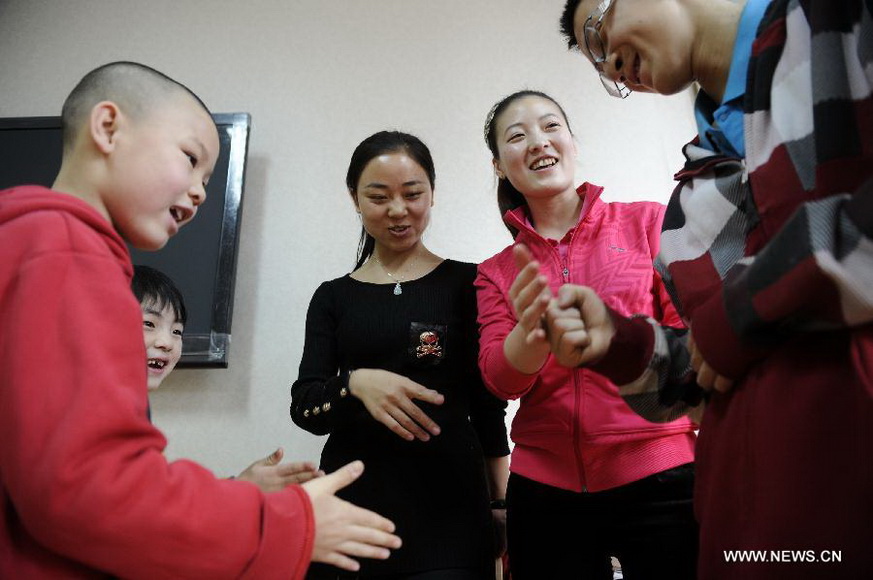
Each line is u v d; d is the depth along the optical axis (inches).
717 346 24.9
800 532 21.1
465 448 46.6
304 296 73.7
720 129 31.5
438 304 50.9
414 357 48.3
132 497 21.8
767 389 23.4
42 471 21.1
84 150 30.6
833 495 20.9
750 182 26.8
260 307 73.4
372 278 54.8
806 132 24.5
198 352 68.7
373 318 50.3
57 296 23.8
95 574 24.0
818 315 21.1
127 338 24.7
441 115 80.0
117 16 88.0
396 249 54.1
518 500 44.9
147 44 86.3
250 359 71.6
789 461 21.9
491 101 80.3
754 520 23.0
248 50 84.7
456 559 42.1
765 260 22.2
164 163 30.7
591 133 78.4
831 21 24.0
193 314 70.3
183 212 32.1
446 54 82.7
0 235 25.3
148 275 61.0
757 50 27.9
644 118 79.0
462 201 76.0
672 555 40.1
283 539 24.5
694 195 31.8
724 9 32.1
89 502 21.2
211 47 85.3
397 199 52.1
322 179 78.2
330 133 80.1
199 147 32.5
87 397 22.2
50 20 88.8
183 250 72.6
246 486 25.1
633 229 47.6
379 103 81.0
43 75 86.2
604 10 34.8
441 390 48.2
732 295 24.1
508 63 81.9
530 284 31.1
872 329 20.5
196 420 69.8
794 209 24.3
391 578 42.1
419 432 43.3
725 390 26.3
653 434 41.3
